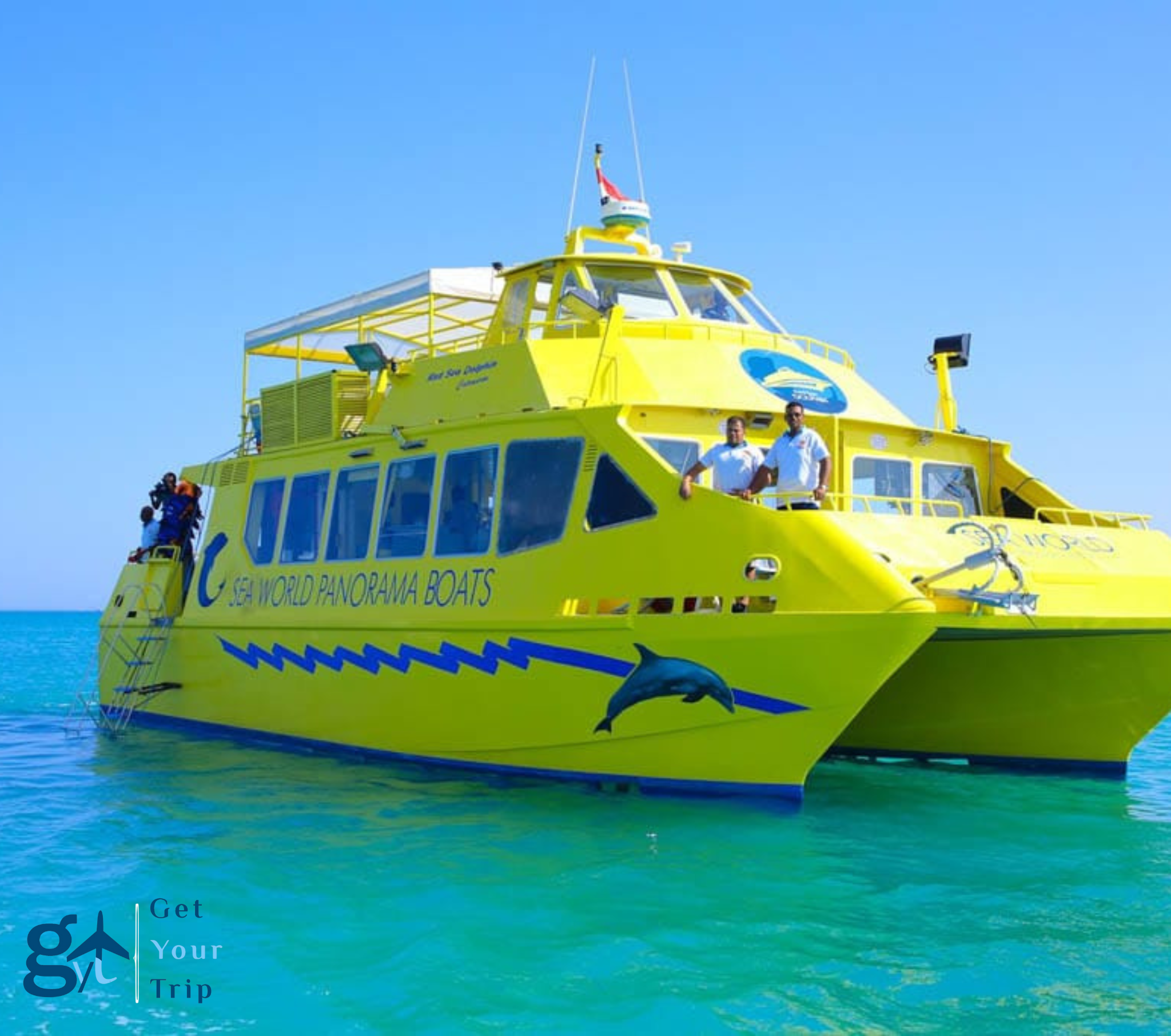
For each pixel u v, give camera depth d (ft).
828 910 23.17
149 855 27.68
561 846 27.40
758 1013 18.43
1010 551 30.78
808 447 30.71
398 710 36.42
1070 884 25.02
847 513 29.32
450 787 34.01
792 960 20.56
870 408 36.99
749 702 28.60
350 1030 18.02
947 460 37.29
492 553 34.22
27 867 26.81
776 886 24.59
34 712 62.34
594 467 31.96
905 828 29.50
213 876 25.81
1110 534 33.91
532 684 32.30
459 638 34.32
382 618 37.24
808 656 27.61
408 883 24.88
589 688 31.04
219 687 45.24
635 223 44.19
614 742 30.83
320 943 21.59
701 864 25.93
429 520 36.50
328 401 41.78
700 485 29.78
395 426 38.78
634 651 30.17
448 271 41.55
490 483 34.76
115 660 52.54
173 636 48.34
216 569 46.24
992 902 23.76
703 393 34.19
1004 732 36.35
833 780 35.60
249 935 22.09
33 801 34.50
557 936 21.65
